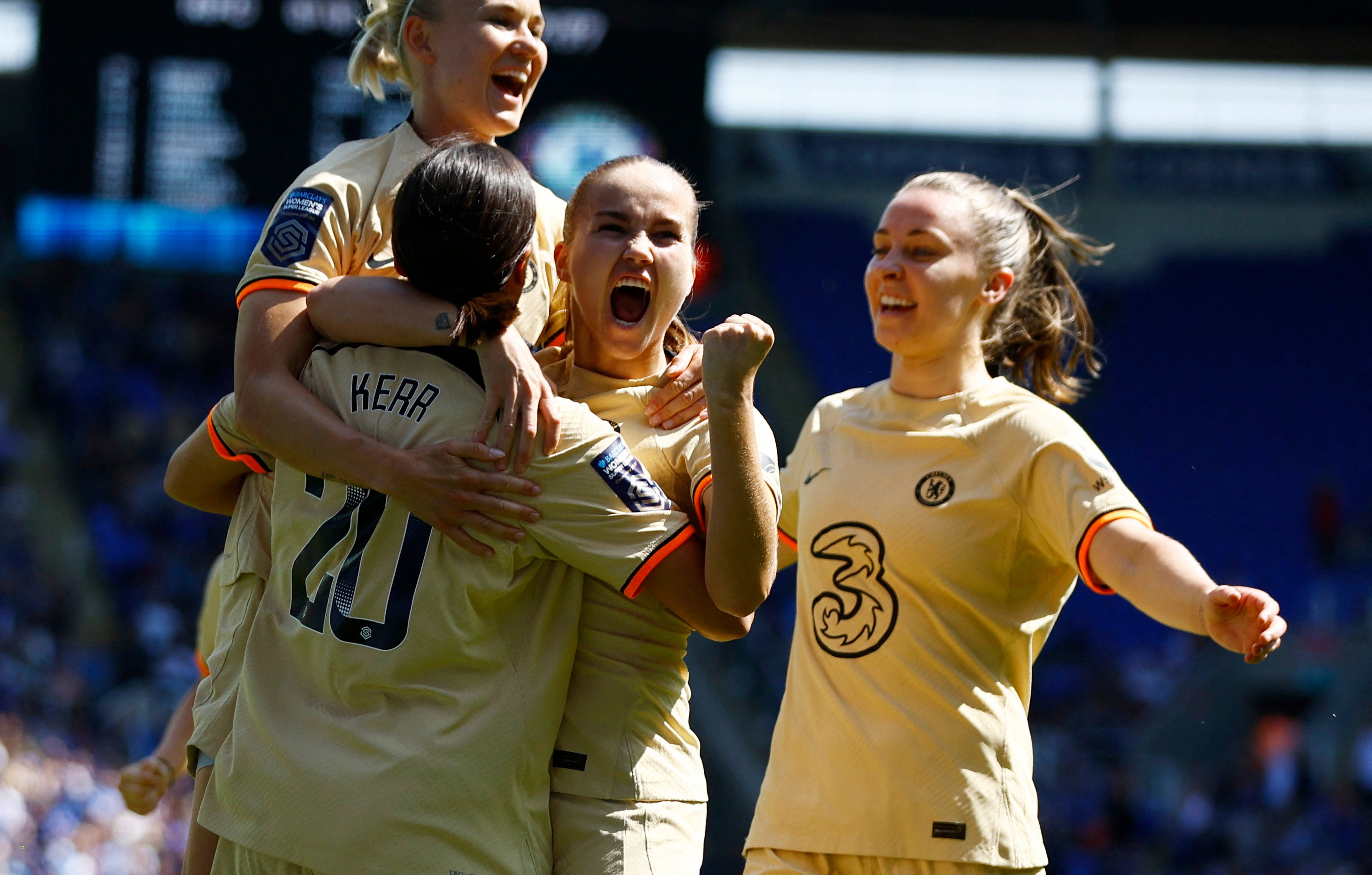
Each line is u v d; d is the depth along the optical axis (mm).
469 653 6062
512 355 6223
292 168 53250
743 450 6062
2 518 47312
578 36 54469
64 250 55938
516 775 6070
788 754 8492
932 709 8078
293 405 6336
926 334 8695
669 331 7410
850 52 66375
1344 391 67250
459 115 7938
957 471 8430
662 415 6805
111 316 56656
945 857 7863
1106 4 62188
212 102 53062
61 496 49781
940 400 8750
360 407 6281
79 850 27656
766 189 70312
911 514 8391
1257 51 66000
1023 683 8453
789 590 51906
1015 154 69938
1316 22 62469
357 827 5828
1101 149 69188
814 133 70375
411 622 6016
